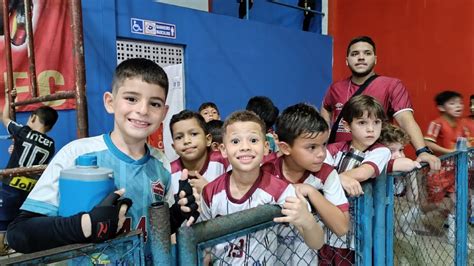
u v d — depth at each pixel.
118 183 1.19
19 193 2.39
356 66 2.58
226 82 4.58
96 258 0.85
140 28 3.73
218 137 2.13
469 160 2.50
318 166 1.45
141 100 1.13
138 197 1.22
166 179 1.36
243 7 5.72
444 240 2.42
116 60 3.58
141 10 3.73
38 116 2.91
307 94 5.64
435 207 2.25
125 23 3.62
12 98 2.68
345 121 1.94
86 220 0.81
